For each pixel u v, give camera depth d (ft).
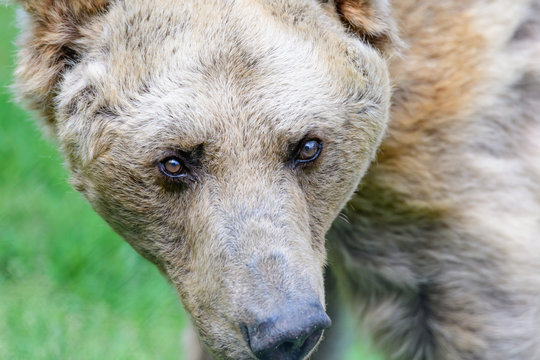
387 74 32.86
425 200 34.45
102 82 30.48
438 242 34.99
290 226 29.32
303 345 28.30
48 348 45.65
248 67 29.58
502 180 34.55
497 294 34.65
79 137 31.19
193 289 30.86
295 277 28.25
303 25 30.78
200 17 30.12
